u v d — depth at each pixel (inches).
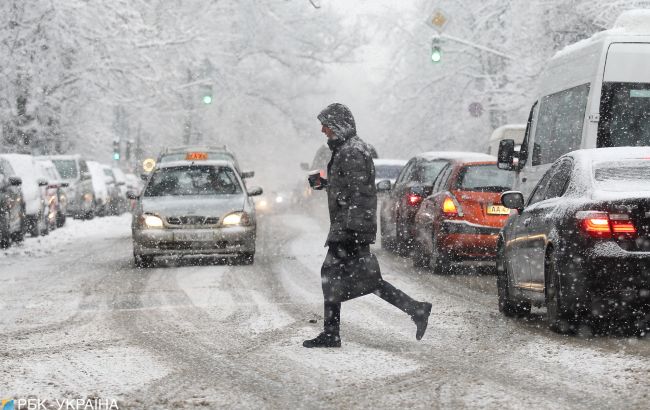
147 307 1005.8
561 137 1268.5
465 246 1330.0
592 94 1177.4
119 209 3836.1
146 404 547.8
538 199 922.7
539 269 837.2
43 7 3203.7
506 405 536.1
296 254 1704.0
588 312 777.6
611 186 801.6
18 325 882.8
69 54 3427.7
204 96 3427.7
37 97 3425.2
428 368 651.5
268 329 841.5
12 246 2039.9
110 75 3597.4
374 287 735.1
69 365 674.8
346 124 738.2
